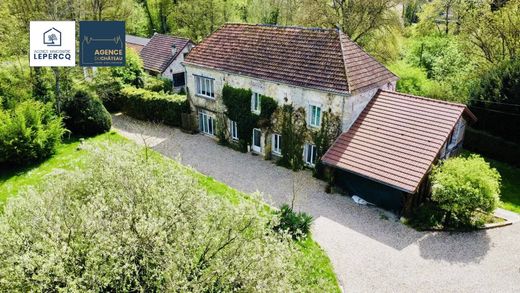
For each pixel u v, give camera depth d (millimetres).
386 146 23453
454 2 51469
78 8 37781
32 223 12148
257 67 28281
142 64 43438
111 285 10656
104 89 36594
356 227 21109
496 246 19766
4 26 32375
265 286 11000
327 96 24953
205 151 30594
